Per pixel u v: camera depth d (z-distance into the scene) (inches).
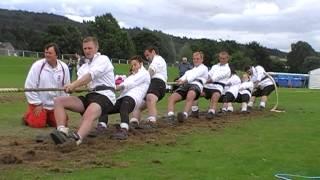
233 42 2970.0
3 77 1509.6
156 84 467.5
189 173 280.2
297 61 4384.8
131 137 396.5
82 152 326.3
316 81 2322.8
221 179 269.7
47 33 4092.0
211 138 410.3
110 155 321.4
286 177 279.7
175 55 3474.4
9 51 3503.9
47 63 443.8
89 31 4104.3
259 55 3944.4
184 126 480.7
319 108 762.8
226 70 577.0
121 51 3887.8
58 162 295.1
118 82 528.1
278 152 354.0
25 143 354.6
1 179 252.1
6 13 5103.3
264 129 480.7
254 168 299.3
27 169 275.1
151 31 3754.9
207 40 2851.9
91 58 362.9
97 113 350.0
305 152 356.8
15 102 685.3
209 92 571.2
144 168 287.7
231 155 337.1
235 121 545.3
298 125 519.8
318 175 287.3
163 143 375.6
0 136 389.1
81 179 257.0
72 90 351.6
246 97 644.7
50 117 446.0
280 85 2405.3
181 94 514.3
